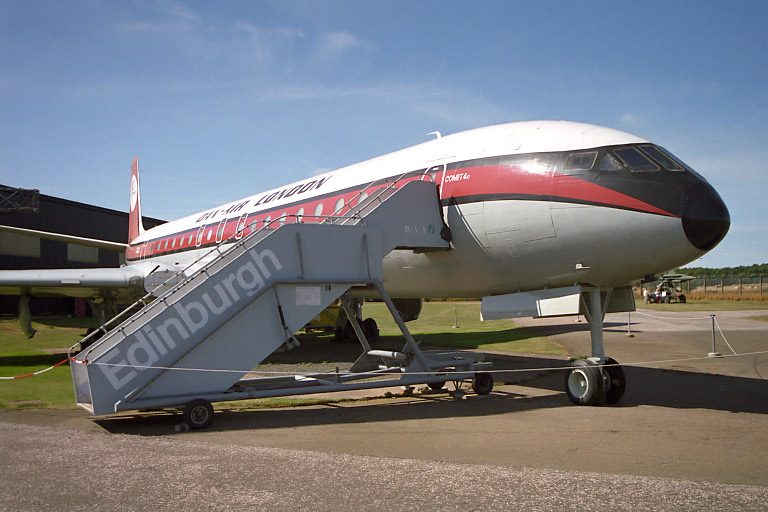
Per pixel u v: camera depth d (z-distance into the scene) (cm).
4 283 1484
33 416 792
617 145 858
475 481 461
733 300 5400
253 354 788
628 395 953
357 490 438
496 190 926
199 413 712
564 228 858
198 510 398
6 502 416
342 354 1639
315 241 842
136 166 2978
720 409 825
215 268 798
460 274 1020
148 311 768
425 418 767
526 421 739
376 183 1170
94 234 4019
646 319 2964
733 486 448
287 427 710
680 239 791
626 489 440
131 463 520
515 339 2053
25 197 3228
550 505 404
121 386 700
